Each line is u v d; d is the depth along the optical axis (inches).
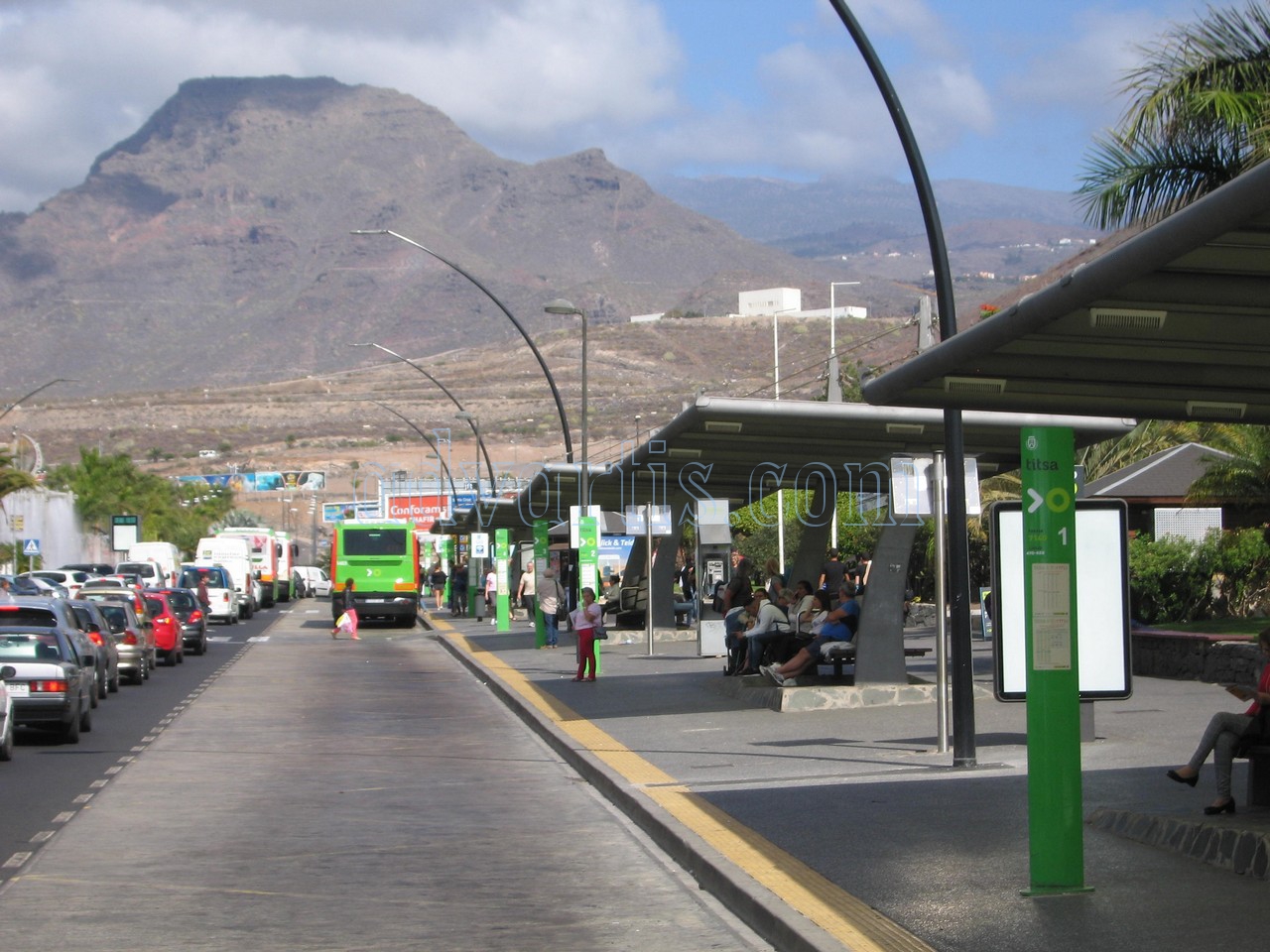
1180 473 1267.2
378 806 509.0
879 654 757.3
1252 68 710.5
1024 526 319.9
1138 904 300.4
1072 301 303.1
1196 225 262.8
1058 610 316.2
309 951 310.7
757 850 379.9
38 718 682.8
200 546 2442.2
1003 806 430.6
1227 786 375.2
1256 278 311.3
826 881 338.0
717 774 531.5
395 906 351.9
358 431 7455.7
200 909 349.7
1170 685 792.9
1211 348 361.1
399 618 2225.6
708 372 7436.0
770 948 306.2
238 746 698.8
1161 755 520.4
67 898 362.0
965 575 530.3
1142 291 317.1
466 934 323.9
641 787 502.6
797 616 875.4
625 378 7485.2
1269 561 1088.2
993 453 813.9
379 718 834.8
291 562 3383.4
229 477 6289.4
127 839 445.7
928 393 413.1
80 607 970.7
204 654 1488.7
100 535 3786.9
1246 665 763.4
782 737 635.5
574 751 613.0
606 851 422.0
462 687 1059.3
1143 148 731.4
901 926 291.6
